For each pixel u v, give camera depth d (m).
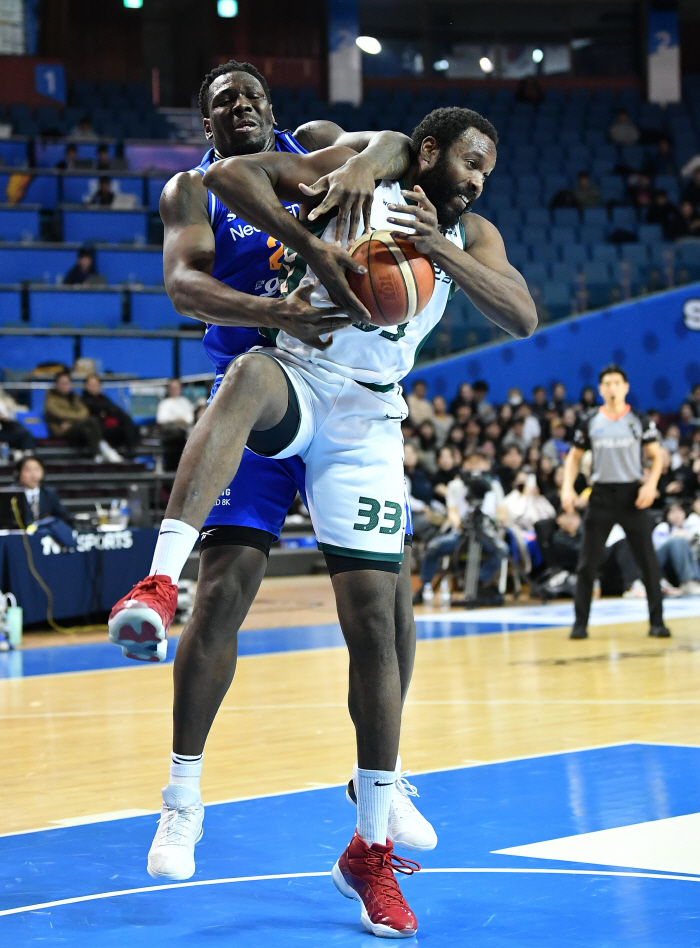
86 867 3.47
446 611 12.72
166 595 2.59
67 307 18.66
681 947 2.60
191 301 3.05
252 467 3.31
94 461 15.99
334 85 28.11
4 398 16.39
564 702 6.46
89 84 26.30
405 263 2.83
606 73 29.92
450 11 29.25
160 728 6.02
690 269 23.41
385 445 3.07
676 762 4.74
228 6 26.95
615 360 21.97
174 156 23.30
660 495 16.19
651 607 9.66
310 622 11.64
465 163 2.94
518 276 3.18
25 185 21.23
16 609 10.43
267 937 2.82
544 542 14.13
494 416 19.03
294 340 3.01
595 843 3.53
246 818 4.02
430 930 2.82
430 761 4.96
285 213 2.83
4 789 4.66
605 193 25.42
